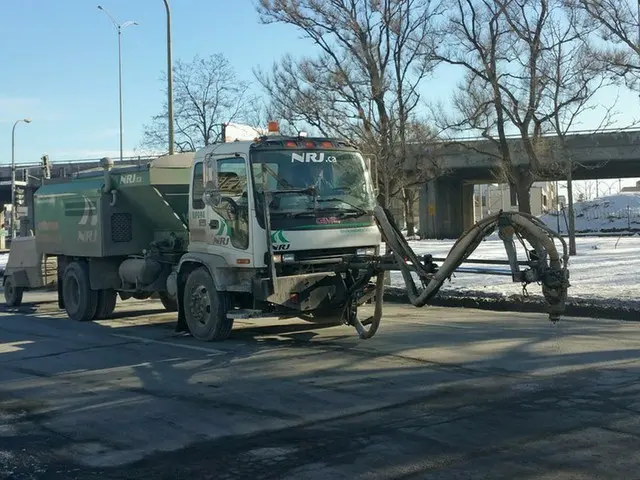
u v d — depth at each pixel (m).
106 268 12.90
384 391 7.10
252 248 9.15
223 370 8.39
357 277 9.71
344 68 25.16
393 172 23.88
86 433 6.07
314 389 7.29
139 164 11.82
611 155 38.72
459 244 8.08
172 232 12.08
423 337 10.15
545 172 26.94
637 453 5.11
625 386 6.99
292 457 5.26
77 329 12.25
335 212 9.60
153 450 5.55
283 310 9.59
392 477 4.79
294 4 25.45
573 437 5.49
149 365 8.84
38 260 14.96
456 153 39.59
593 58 22.64
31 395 7.51
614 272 16.73
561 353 8.69
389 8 24.77
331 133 24.81
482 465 4.96
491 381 7.38
